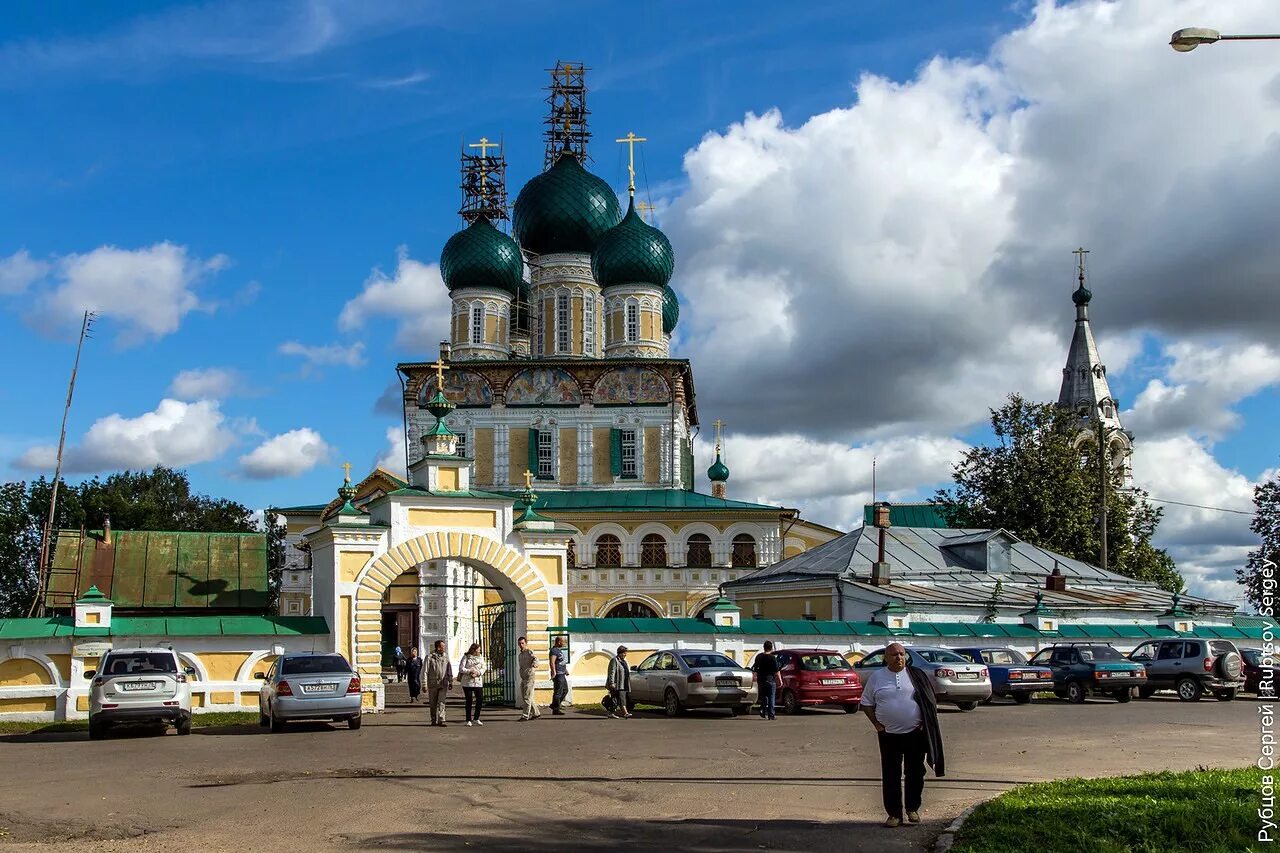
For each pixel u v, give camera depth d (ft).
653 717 107.65
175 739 88.43
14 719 104.17
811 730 91.50
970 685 112.68
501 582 121.80
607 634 124.57
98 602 108.99
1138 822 43.24
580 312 275.18
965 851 40.50
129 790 60.13
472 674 100.89
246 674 112.06
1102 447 227.40
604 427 251.39
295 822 49.62
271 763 71.10
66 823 50.57
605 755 73.77
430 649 204.33
